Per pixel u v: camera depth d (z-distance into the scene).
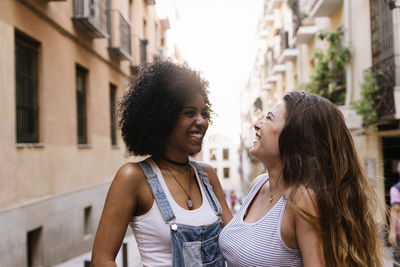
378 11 7.48
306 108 1.48
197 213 1.79
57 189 7.36
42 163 6.75
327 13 10.45
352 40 9.00
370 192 1.51
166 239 1.70
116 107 2.00
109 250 1.63
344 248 1.35
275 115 1.59
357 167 1.49
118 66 11.84
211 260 1.77
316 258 1.33
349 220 1.39
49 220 6.88
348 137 1.50
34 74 6.76
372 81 7.21
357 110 7.10
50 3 7.16
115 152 11.42
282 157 1.50
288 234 1.43
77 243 8.16
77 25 8.52
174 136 1.82
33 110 6.68
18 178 5.91
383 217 1.70
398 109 6.53
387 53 7.15
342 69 9.38
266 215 1.51
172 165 1.86
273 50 20.42
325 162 1.44
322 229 1.34
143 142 1.86
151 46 17.23
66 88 7.94
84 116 9.31
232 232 1.62
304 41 13.15
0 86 5.47
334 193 1.39
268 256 1.46
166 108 1.78
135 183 1.70
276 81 20.47
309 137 1.45
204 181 1.94
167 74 1.82
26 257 5.99
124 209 1.67
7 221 5.45
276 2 19.55
